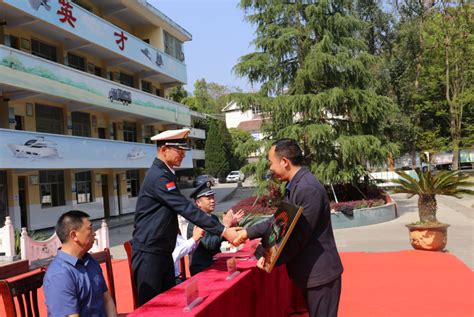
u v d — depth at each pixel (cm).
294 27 1747
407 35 2819
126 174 2669
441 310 473
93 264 307
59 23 1823
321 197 307
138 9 2506
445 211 1822
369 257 737
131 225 2133
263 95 1766
